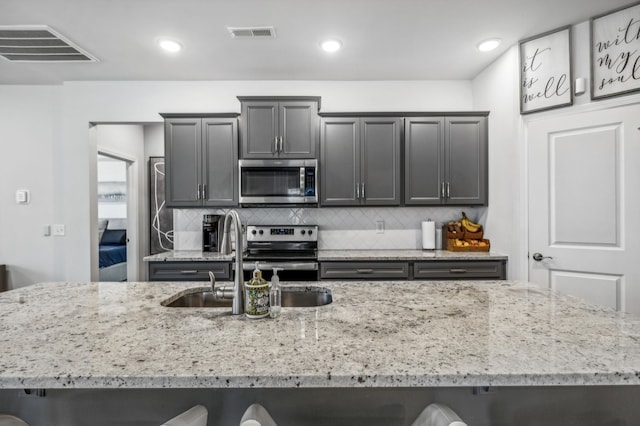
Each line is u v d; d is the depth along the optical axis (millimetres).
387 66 2967
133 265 4359
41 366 779
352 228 3336
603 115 2201
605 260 2205
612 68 2156
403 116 2994
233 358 819
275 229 3168
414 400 1016
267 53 2699
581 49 2283
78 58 2740
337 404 1012
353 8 2117
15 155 3227
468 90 3273
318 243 3316
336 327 1029
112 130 3881
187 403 1012
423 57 2801
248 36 2439
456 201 2996
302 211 3326
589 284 2264
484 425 1015
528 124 2531
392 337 946
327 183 3002
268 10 2129
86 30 2332
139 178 4496
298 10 2131
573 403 1014
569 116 2338
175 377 739
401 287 1572
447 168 2990
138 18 2193
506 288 1547
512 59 2611
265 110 2977
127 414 1019
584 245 2291
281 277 2779
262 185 2961
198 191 2988
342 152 3000
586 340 914
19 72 2984
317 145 3004
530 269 2516
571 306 1244
